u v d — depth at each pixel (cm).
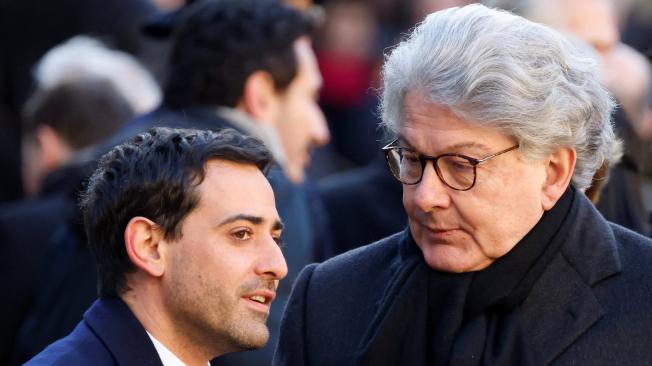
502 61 825
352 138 2323
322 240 1395
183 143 930
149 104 1589
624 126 1190
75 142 1496
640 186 1198
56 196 1479
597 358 860
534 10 1223
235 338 921
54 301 1261
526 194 852
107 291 942
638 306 872
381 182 1547
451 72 828
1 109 2008
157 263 920
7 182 2000
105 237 936
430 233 870
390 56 877
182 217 916
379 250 961
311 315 948
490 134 834
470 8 860
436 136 839
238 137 944
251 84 1338
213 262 912
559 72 842
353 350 921
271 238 931
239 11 1342
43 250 1455
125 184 927
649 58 1377
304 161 1417
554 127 837
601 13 1316
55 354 900
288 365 945
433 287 881
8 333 1443
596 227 898
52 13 2020
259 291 922
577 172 880
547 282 876
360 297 942
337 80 2341
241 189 922
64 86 1500
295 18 1366
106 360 902
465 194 845
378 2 2434
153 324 927
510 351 854
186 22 1349
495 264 869
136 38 2036
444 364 863
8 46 2012
